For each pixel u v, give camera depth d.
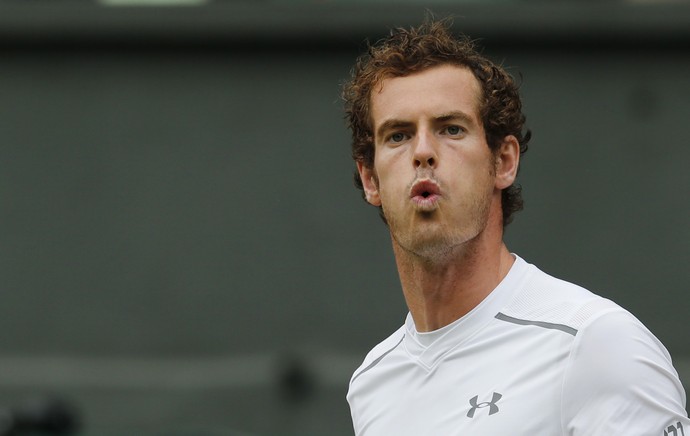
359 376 11.38
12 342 30.30
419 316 10.76
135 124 30.55
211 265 30.22
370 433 10.98
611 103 29.83
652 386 9.34
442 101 10.21
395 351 11.10
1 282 30.55
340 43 30.16
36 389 29.88
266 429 29.39
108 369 30.00
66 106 30.72
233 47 30.44
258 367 29.73
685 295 29.42
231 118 30.41
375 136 10.55
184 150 30.44
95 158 30.56
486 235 10.47
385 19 29.95
